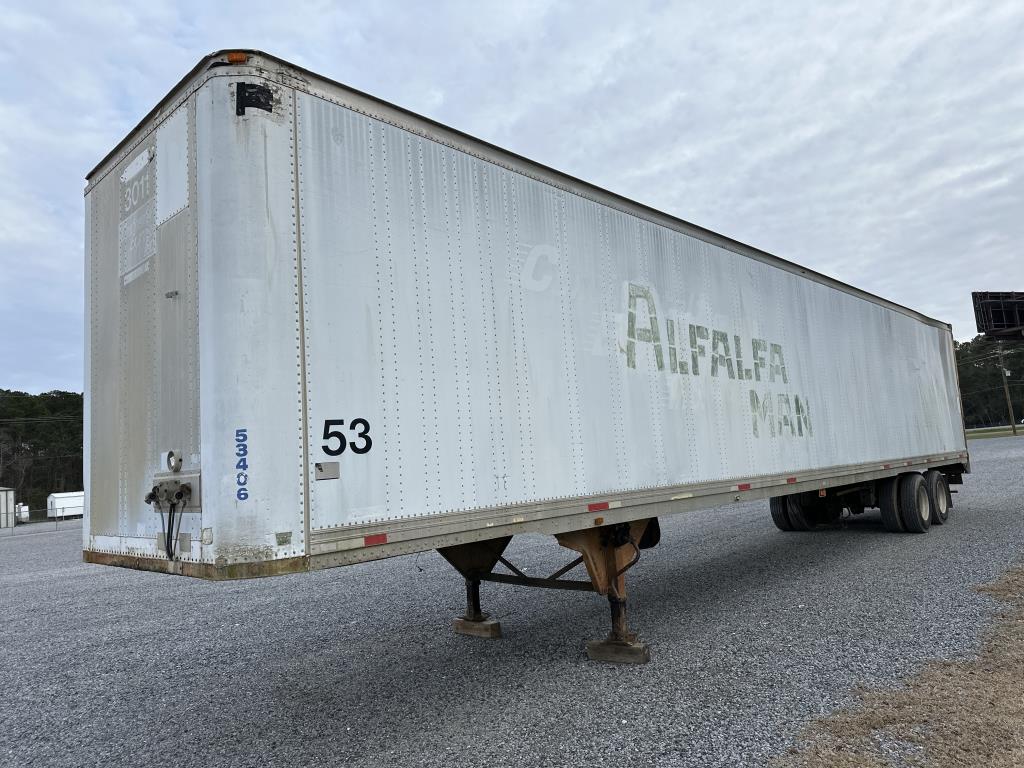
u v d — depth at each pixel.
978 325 29.20
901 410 10.17
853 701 3.67
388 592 7.82
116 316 3.98
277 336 3.03
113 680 4.95
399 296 3.56
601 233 5.05
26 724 4.11
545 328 4.43
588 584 4.78
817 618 5.46
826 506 10.88
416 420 3.53
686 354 5.73
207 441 2.96
